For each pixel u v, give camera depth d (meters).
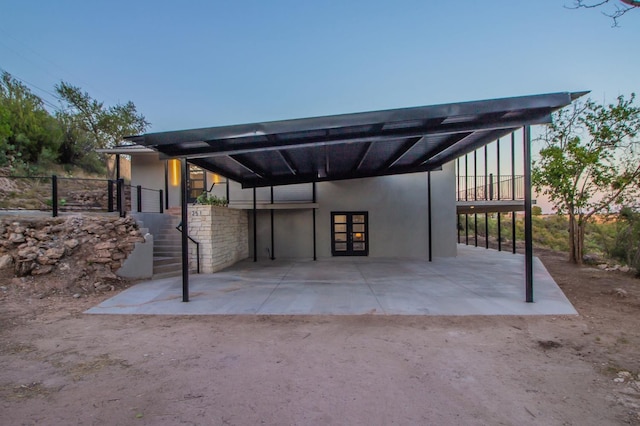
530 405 2.35
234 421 2.16
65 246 6.23
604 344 3.55
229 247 9.73
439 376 2.81
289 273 8.27
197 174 13.09
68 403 2.39
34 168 14.67
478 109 4.66
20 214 7.43
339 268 9.11
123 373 2.89
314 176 10.29
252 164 7.85
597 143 9.64
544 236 20.17
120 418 2.20
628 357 3.21
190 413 2.25
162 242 8.71
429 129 5.30
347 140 5.47
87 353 3.35
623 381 2.71
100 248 6.48
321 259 11.16
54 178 7.03
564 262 10.84
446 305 5.14
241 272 8.43
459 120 5.17
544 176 9.96
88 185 15.25
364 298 5.64
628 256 9.97
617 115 9.27
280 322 4.40
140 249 7.02
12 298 5.15
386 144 6.59
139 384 2.68
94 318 4.56
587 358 3.19
